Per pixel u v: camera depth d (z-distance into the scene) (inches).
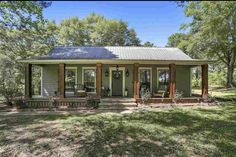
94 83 697.6
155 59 588.7
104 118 418.0
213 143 272.1
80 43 1416.1
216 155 235.6
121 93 698.8
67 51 709.3
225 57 1083.9
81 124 367.6
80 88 682.2
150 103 567.2
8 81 691.4
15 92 650.2
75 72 694.5
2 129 338.0
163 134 309.6
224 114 455.2
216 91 976.9
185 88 712.4
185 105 564.7
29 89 604.4
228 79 1090.1
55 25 1184.8
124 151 246.4
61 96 563.5
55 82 694.5
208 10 380.2
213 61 584.4
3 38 714.8
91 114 462.0
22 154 242.1
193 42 954.1
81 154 239.9
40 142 277.3
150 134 309.4
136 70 579.5
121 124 367.9
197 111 491.5
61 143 273.1
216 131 324.8
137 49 756.6
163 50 752.3
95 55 651.5
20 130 331.6
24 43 807.7
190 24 933.2
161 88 697.0
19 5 408.2
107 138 291.3
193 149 251.8
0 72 673.6
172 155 235.1
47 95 692.7
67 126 353.7
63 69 574.9
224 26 440.5
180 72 711.7
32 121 394.0
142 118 417.7
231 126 353.4
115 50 731.4
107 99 565.6
